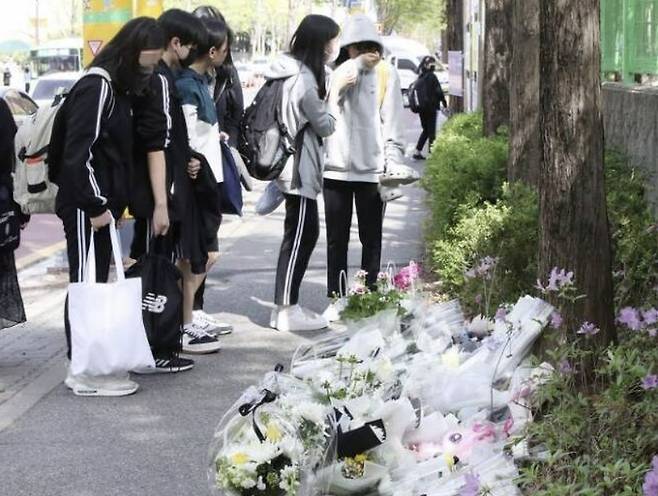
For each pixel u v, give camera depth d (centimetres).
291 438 457
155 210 736
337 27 840
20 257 1347
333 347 627
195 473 581
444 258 850
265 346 845
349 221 900
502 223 800
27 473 584
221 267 1195
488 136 1255
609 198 808
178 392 726
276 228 1491
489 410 516
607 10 1165
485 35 1266
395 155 903
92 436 641
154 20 698
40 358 828
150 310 754
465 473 451
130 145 705
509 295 739
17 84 4731
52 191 748
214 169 798
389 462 483
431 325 619
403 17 7725
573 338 559
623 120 1046
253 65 6606
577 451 452
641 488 394
